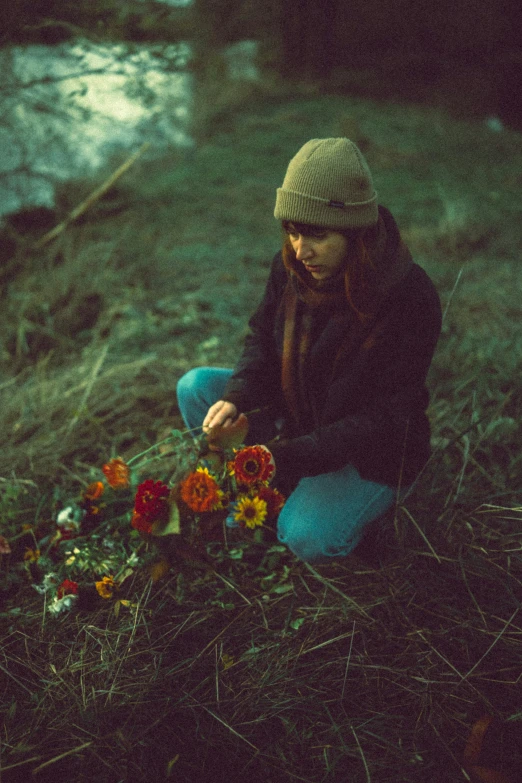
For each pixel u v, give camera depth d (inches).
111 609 78.5
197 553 75.0
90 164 227.5
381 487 77.5
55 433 109.1
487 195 227.5
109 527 86.7
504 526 90.1
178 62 136.3
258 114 318.7
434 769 63.3
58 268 159.5
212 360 132.2
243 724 66.9
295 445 72.1
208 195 226.7
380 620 77.8
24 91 149.3
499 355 132.4
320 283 69.6
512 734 66.2
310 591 82.0
